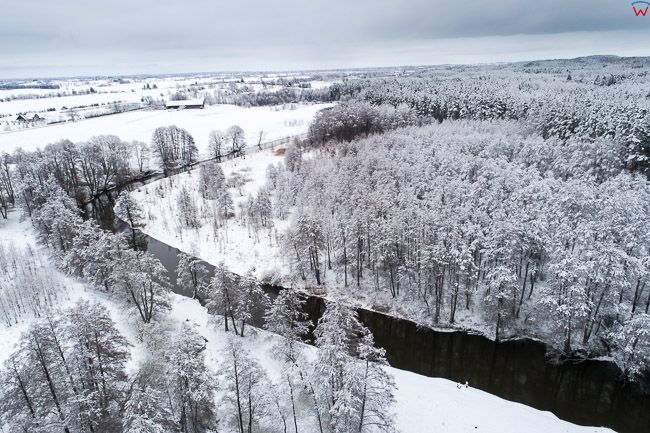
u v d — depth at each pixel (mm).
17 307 57344
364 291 69688
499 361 54812
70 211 76500
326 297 69500
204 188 108750
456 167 90250
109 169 118250
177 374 33625
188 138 138875
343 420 33344
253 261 79562
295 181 100375
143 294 56750
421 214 66625
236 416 37094
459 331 60156
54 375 34156
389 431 35656
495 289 55875
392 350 57281
